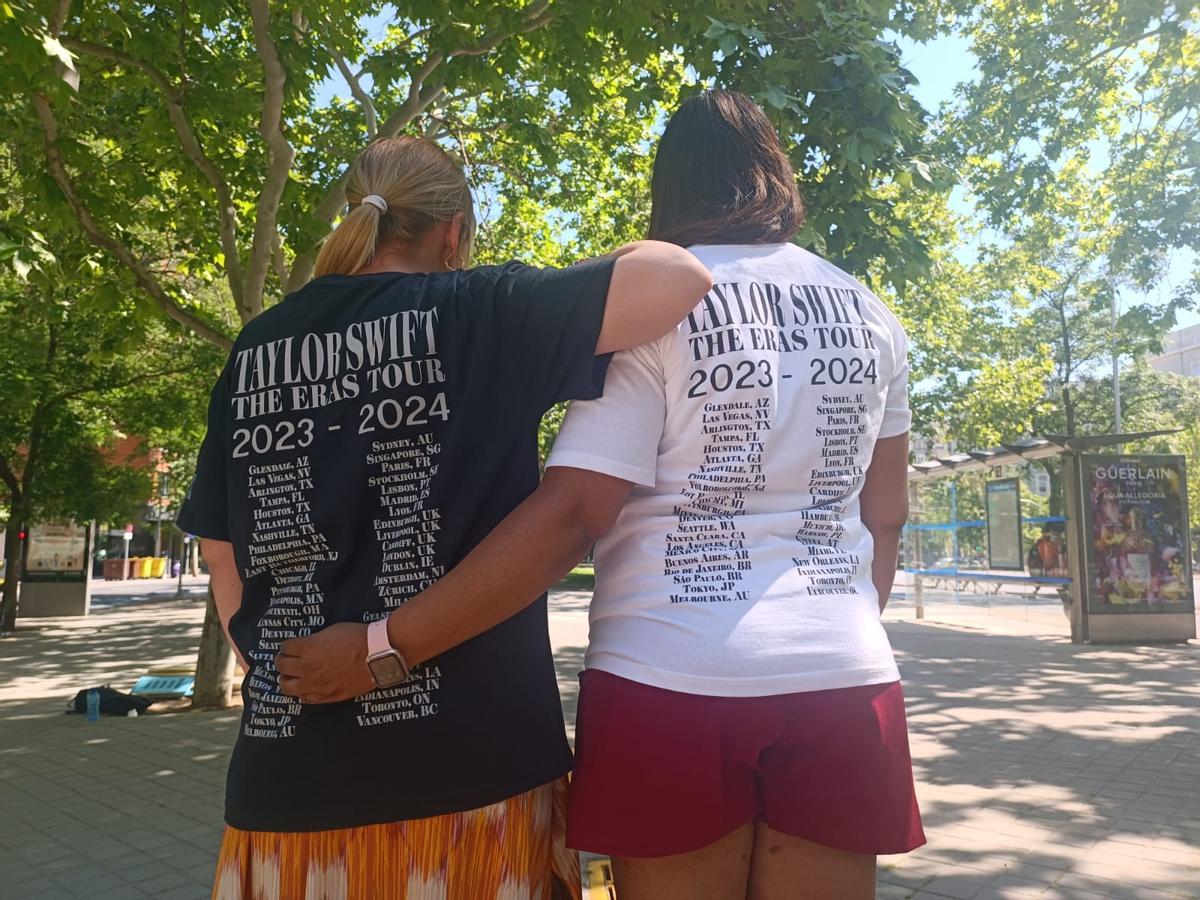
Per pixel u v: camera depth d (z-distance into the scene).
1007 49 11.84
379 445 1.28
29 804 5.70
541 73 10.06
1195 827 4.75
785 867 1.28
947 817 4.97
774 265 1.44
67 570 20.08
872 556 1.44
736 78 5.07
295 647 1.20
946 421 24.38
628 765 1.24
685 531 1.31
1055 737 6.88
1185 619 12.77
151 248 11.12
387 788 1.21
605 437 1.26
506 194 12.66
